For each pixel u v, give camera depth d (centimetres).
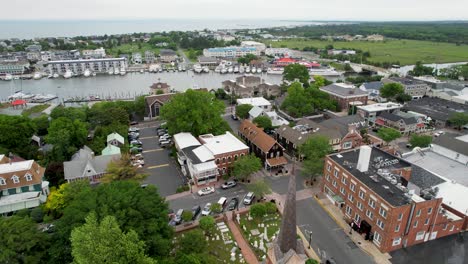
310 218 7069
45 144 10856
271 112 13000
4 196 7294
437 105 14362
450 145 9281
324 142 8762
